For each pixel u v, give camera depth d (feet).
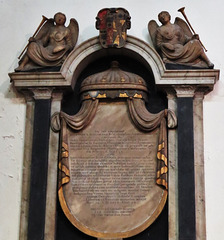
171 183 16.37
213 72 16.80
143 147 16.79
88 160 16.80
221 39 17.81
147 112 16.96
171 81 16.87
